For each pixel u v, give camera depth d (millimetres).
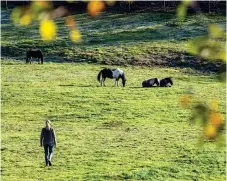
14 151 28500
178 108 40219
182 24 87625
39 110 40219
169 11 98688
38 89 47625
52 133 25531
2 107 41250
